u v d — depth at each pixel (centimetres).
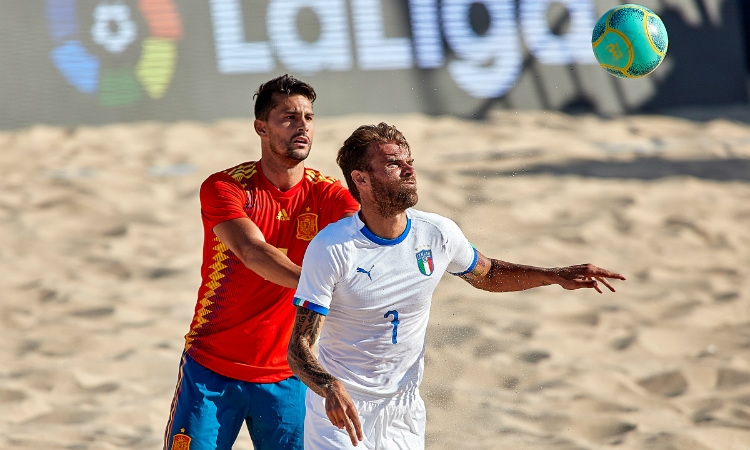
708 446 1708
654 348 2323
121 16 5409
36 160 4666
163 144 4969
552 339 2358
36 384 2133
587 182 4134
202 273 1248
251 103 5544
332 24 5612
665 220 3559
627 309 2602
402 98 5675
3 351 2350
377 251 1042
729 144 4953
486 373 2139
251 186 1220
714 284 2823
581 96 5875
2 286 2880
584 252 3177
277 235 1226
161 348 2367
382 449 1074
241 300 1196
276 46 5566
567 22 5853
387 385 1074
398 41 5672
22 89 5306
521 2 5797
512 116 5678
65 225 3609
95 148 4916
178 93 5472
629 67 1297
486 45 5753
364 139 1039
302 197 1242
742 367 2125
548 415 1886
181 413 1195
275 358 1222
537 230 3422
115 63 5403
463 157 4662
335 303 1054
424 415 1118
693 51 6078
